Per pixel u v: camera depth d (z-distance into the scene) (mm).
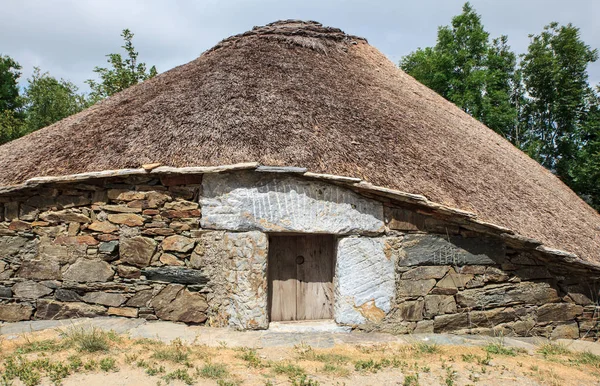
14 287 5117
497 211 5578
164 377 3391
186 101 5977
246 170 4770
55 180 4879
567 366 4195
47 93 18453
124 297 4988
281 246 5219
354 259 4969
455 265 5184
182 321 4914
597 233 7184
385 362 3932
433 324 5094
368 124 6027
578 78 18625
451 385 3494
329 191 4910
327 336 4715
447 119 8312
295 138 5234
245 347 4246
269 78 6586
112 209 5008
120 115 6137
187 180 4930
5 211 5168
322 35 9000
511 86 20781
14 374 3301
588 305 5594
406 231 5098
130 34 18328
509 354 4406
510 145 10516
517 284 5359
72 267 5047
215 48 8375
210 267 4910
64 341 4117
